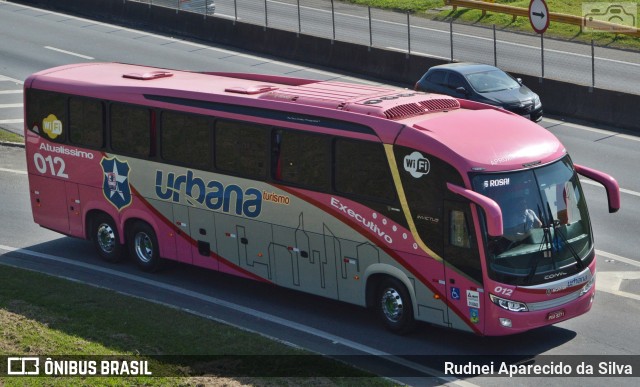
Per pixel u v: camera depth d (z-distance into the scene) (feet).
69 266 124.26
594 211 141.18
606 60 245.45
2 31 292.61
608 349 95.96
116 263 125.59
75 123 125.08
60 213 129.39
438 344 98.07
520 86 195.21
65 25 304.30
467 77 192.85
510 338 99.45
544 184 94.58
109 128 121.60
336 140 100.99
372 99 103.71
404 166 95.81
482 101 187.83
